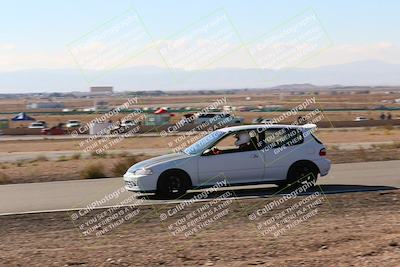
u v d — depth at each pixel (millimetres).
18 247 12094
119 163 28094
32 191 21656
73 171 29078
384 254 10203
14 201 19016
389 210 15297
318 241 11562
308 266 9656
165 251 11234
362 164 28922
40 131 89688
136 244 12086
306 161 19516
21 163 36719
